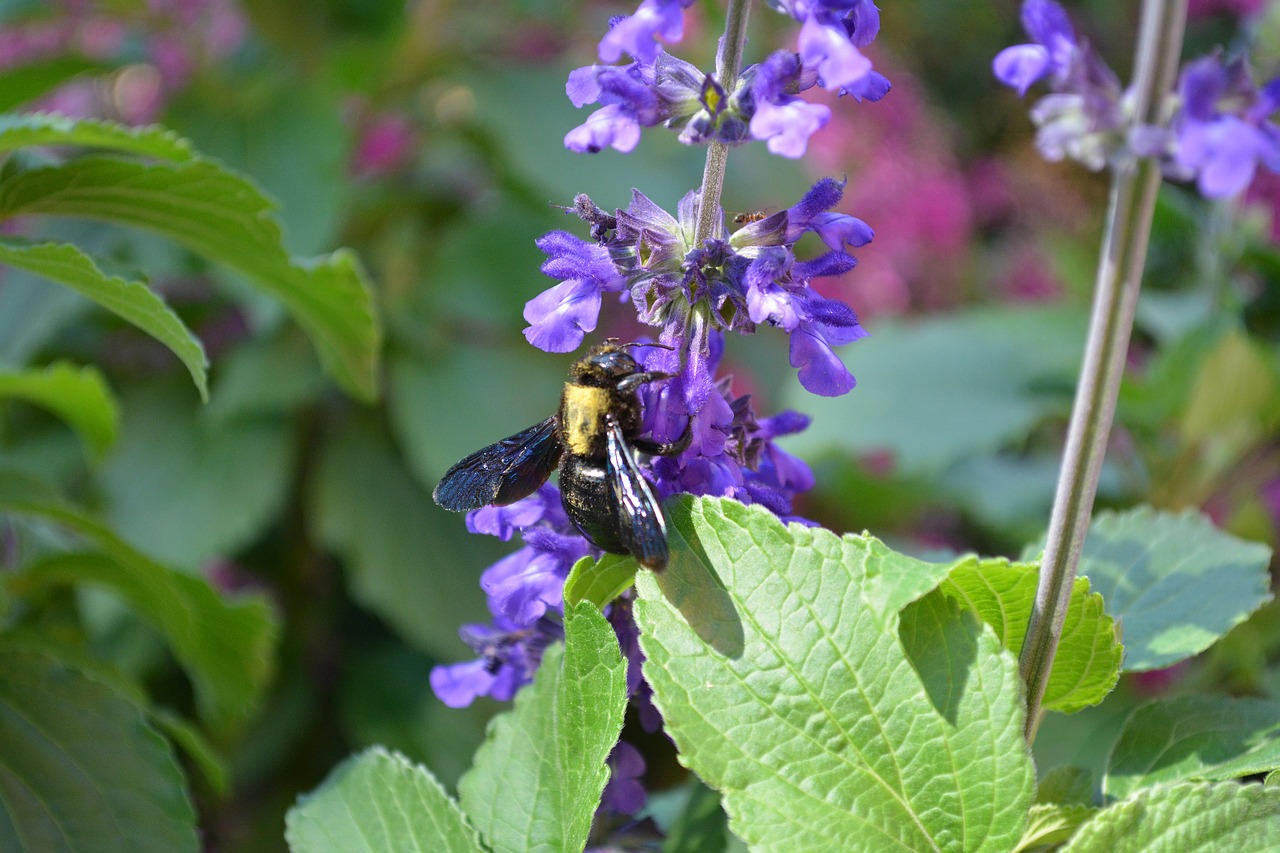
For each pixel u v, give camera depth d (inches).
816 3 14.7
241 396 25.9
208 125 25.7
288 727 26.9
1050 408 23.7
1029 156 46.0
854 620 14.9
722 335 15.6
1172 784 15.1
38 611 20.9
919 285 37.5
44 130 16.6
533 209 28.7
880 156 37.2
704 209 15.3
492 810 16.0
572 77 15.2
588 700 15.3
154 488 26.0
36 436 27.1
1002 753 14.9
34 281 25.7
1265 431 24.5
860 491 28.7
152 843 17.2
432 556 26.1
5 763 17.1
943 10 53.5
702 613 15.1
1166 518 16.9
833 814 14.9
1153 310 27.7
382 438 27.6
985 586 15.1
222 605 18.8
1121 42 50.0
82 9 25.8
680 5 14.8
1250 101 14.1
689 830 16.5
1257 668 20.6
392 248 29.0
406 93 29.0
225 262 18.2
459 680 16.6
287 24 26.7
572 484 15.7
